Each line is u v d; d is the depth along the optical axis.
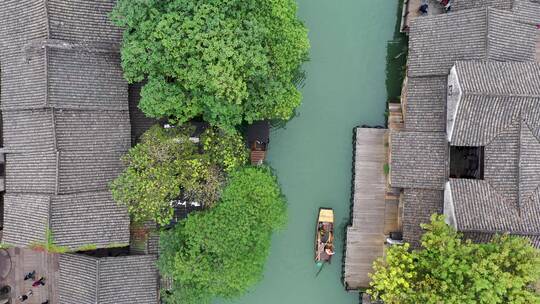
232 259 29.72
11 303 36.03
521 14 31.30
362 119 37.03
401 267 28.09
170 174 30.06
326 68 36.81
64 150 30.78
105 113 31.91
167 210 31.25
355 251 36.00
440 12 35.31
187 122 33.09
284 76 30.50
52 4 29.78
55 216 30.45
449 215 30.73
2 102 31.94
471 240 29.39
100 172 31.75
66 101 30.61
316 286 37.09
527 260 26.91
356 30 36.88
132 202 31.08
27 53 30.48
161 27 27.12
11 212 31.94
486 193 30.64
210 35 27.08
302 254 37.03
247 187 30.34
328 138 37.00
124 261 32.16
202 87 29.06
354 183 36.03
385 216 35.84
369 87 37.03
